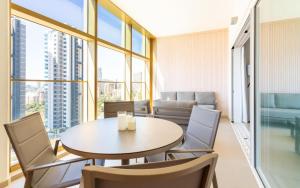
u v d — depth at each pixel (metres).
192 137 1.98
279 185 1.96
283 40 1.86
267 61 2.24
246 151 3.24
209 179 0.70
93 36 4.07
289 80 1.76
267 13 2.22
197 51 7.07
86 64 4.14
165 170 0.59
